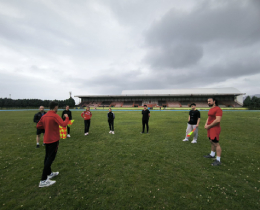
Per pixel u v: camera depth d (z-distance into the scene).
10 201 2.31
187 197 2.40
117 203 2.27
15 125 10.70
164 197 2.40
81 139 6.45
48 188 2.69
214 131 3.81
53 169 3.47
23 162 3.94
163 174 3.20
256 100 46.75
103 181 2.92
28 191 2.59
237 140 6.16
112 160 4.03
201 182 2.86
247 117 15.59
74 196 2.45
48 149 2.95
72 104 57.34
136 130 8.52
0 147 5.34
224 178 3.03
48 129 2.89
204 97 59.50
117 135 7.23
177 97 61.97
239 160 3.99
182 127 9.50
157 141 6.07
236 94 53.81
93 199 2.36
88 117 7.38
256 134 7.30
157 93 63.66
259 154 4.46
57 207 2.18
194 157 4.25
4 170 3.43
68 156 4.36
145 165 3.69
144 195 2.46
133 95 61.22
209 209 2.12
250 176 3.11
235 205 2.20
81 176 3.13
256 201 2.29
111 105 61.12
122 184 2.80
